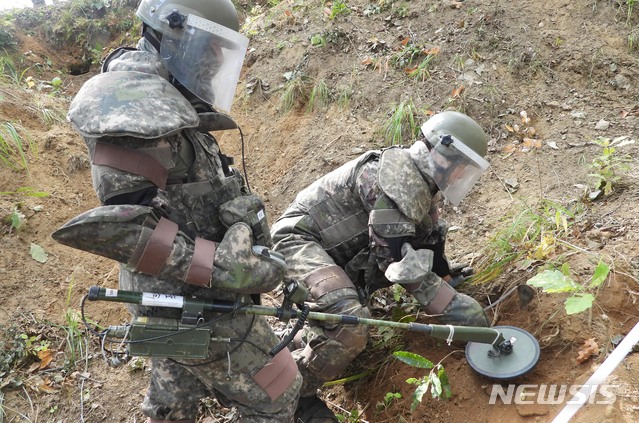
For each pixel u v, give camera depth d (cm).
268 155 505
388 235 290
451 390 295
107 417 327
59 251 399
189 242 216
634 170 373
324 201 323
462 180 297
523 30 492
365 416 316
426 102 469
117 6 696
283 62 544
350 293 295
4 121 452
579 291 287
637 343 266
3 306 362
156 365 255
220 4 224
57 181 437
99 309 379
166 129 199
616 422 242
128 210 201
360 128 477
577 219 347
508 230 350
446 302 295
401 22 533
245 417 246
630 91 448
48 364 346
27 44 655
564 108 445
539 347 281
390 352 333
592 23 489
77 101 203
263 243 234
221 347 230
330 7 567
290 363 247
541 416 265
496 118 452
